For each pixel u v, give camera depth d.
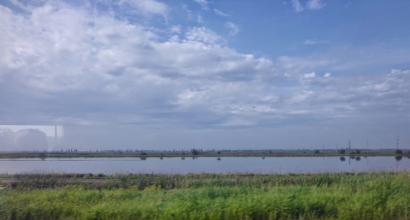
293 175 24.91
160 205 12.38
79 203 13.59
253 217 11.66
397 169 27.31
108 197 14.90
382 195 13.37
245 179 22.44
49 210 12.34
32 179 23.34
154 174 28.08
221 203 12.04
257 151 100.62
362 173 23.69
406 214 11.70
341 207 12.05
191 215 11.30
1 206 12.64
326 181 20.55
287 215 11.69
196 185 20.66
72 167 43.56
